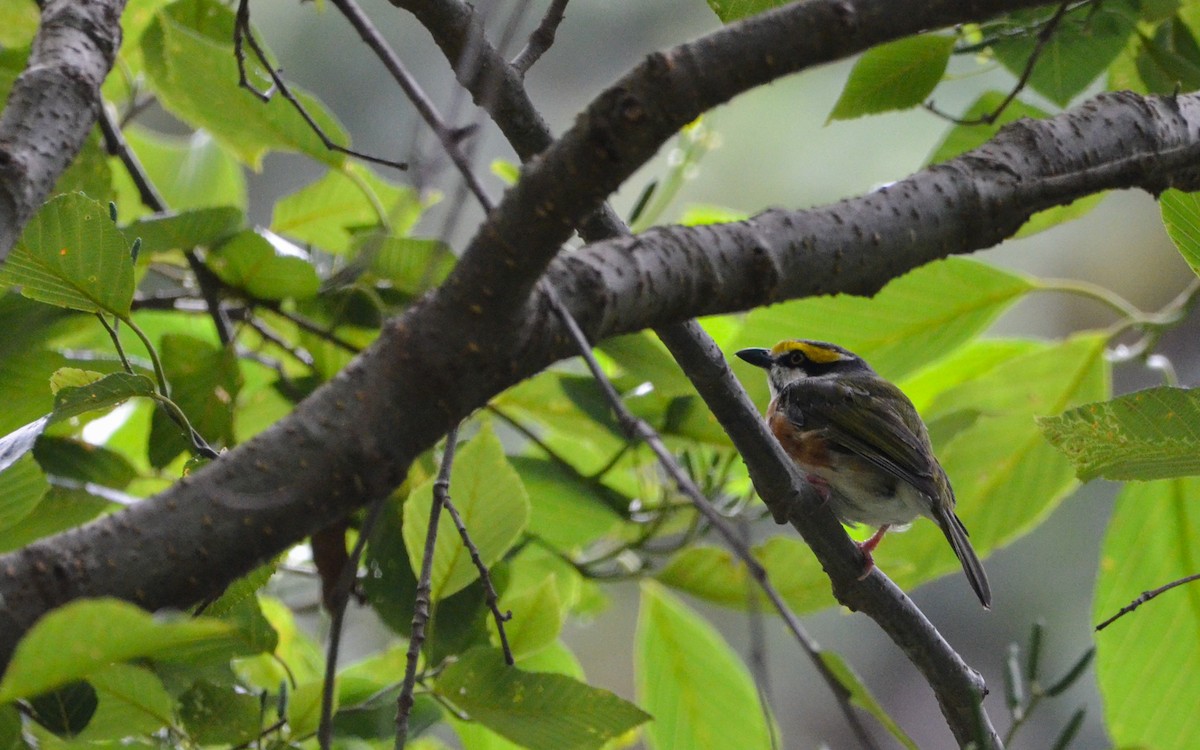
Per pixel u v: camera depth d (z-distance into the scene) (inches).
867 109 326.0
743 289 220.1
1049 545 834.2
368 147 721.0
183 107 407.8
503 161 427.5
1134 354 393.7
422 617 238.7
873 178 808.3
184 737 276.1
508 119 253.1
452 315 179.3
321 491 176.1
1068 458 248.4
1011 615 828.6
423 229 433.7
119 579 166.2
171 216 351.3
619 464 418.0
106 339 423.8
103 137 430.3
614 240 209.8
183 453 385.1
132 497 327.9
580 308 197.3
